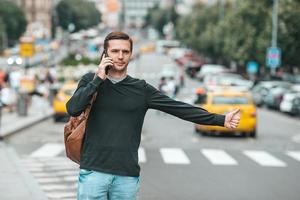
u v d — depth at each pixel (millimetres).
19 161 18688
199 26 112250
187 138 26750
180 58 112125
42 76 52500
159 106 6586
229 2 100750
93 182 6391
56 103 33438
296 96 42188
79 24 171000
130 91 6473
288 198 13273
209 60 114250
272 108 49281
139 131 6559
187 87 69625
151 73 94312
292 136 28594
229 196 13406
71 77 59531
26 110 34844
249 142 25609
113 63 6418
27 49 38156
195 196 13344
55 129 29797
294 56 57906
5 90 36500
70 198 13062
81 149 6582
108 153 6391
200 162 19156
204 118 6617
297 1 57312
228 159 20000
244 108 26875
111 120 6410
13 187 14086
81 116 6512
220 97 27484
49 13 177125
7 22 127562
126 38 6457
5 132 25875
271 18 58312
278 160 19969
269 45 58719
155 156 20516
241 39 63188
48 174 16359
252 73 72062
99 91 6418
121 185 6453
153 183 15008
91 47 93438
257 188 14477
